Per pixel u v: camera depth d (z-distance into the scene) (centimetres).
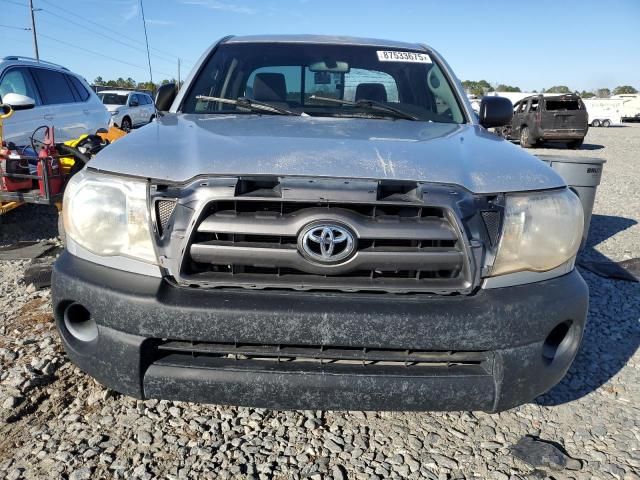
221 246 198
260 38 372
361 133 255
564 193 227
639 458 248
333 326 196
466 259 202
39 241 568
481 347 202
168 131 254
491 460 244
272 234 196
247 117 293
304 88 336
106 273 211
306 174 201
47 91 738
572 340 226
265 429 261
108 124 895
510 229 211
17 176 524
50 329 347
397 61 355
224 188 198
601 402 292
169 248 203
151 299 199
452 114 326
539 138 1956
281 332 197
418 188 203
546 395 297
